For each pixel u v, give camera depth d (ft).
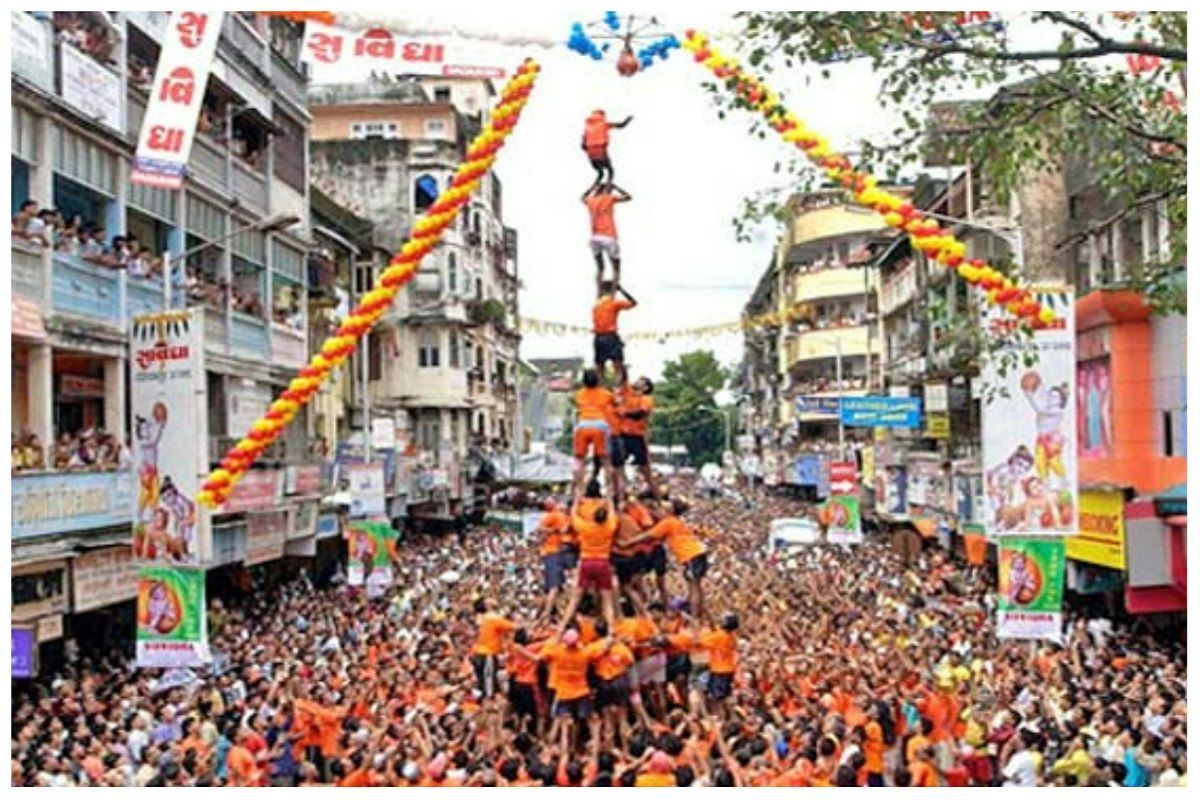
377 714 53.31
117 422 72.38
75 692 57.57
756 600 83.25
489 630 55.83
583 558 54.29
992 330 53.98
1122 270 82.99
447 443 169.27
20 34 63.00
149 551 58.23
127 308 73.00
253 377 94.17
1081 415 85.87
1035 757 45.57
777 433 245.45
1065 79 46.93
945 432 122.62
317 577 113.09
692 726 47.75
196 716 51.13
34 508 60.18
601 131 56.59
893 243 152.35
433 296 168.35
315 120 183.32
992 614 82.84
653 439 340.18
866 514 160.35
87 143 70.18
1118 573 79.97
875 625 75.77
